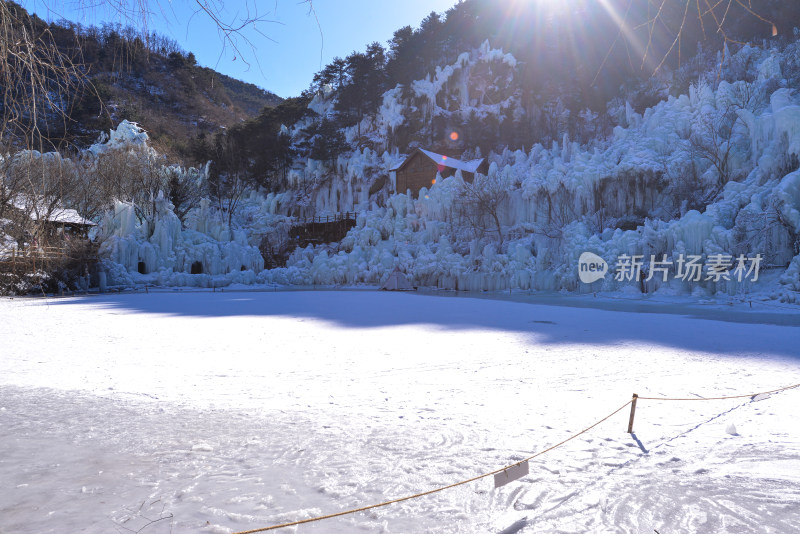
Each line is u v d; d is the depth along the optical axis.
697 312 25.78
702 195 45.75
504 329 18.17
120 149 65.81
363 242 71.12
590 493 4.57
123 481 4.79
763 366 11.01
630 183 51.78
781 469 5.13
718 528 3.89
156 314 24.14
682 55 71.94
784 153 38.53
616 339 15.50
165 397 8.41
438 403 8.02
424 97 101.69
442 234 64.88
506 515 4.14
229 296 39.91
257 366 11.30
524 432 6.45
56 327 18.89
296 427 6.66
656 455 5.60
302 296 39.81
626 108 71.25
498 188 61.75
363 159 98.12
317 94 131.12
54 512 4.11
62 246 43.53
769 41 60.66
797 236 33.28
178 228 62.31
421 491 4.62
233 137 104.88
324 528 3.88
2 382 9.52
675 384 9.27
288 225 87.12
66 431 6.41
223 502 4.34
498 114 96.31
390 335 16.58
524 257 51.62
